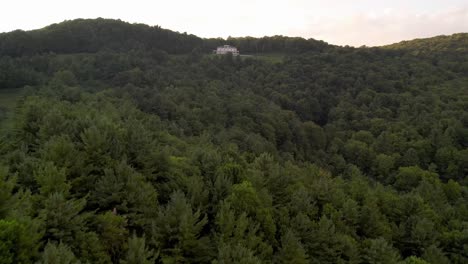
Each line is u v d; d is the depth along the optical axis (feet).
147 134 138.51
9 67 341.41
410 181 265.13
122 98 314.96
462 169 296.30
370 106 406.21
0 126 200.13
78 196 92.79
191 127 301.63
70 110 181.06
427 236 147.84
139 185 97.25
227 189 110.63
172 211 90.33
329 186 149.48
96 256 72.43
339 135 369.91
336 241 114.32
